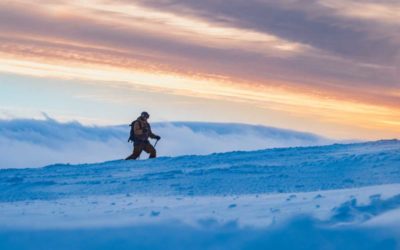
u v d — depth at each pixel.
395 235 9.27
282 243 9.42
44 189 17.34
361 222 9.73
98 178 19.11
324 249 9.27
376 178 15.99
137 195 15.04
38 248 9.68
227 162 21.33
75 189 17.05
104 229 10.04
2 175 21.45
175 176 18.00
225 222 10.00
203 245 9.52
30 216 11.25
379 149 21.58
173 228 9.91
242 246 9.42
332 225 9.69
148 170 20.53
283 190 15.10
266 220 10.00
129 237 9.77
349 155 20.22
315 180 16.30
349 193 11.66
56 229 10.15
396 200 10.64
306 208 10.62
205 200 12.49
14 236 9.98
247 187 15.73
